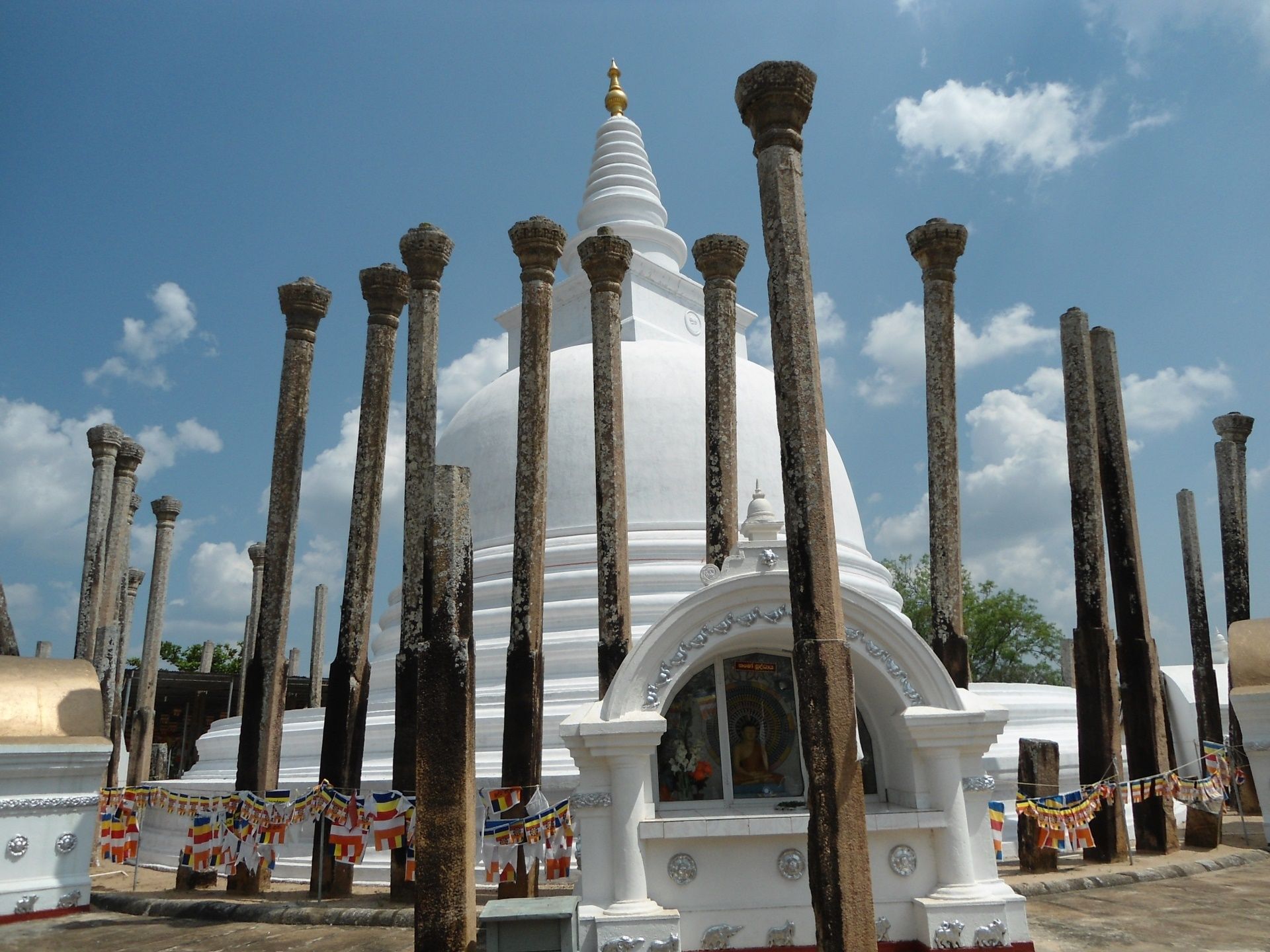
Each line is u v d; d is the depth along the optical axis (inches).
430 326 542.3
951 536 565.9
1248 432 850.1
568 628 781.3
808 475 336.8
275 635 597.6
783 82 368.5
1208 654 845.8
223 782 739.4
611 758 371.9
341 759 560.4
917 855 375.6
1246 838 682.2
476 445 936.3
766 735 407.8
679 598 786.2
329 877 542.9
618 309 608.7
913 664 389.7
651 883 367.6
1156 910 465.7
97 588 807.7
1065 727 777.6
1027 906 479.5
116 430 839.1
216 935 483.2
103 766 584.4
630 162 1237.7
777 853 371.9
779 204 362.0
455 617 396.2
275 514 612.1
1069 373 649.0
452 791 379.6
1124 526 674.2
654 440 879.1
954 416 579.5
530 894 479.8
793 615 332.5
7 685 574.9
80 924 524.1
